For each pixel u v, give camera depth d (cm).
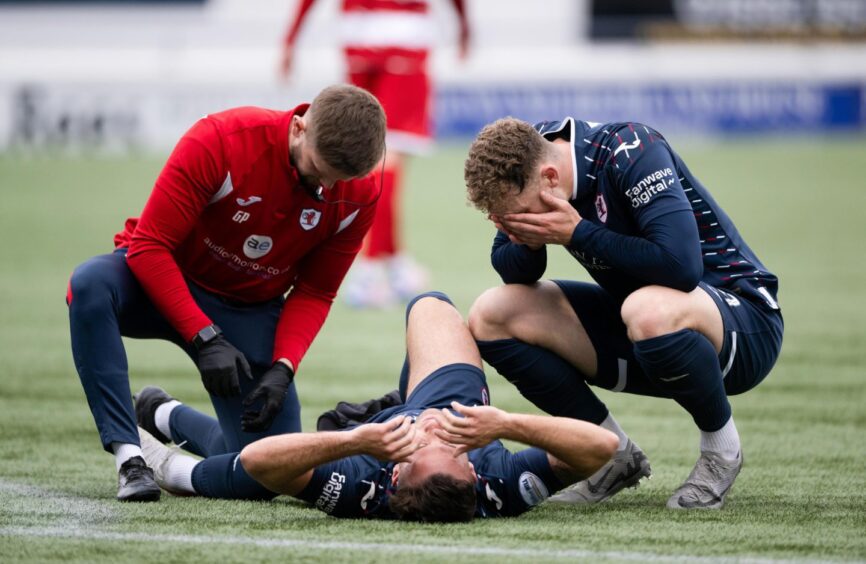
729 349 1189
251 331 1316
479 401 1195
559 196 1170
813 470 1391
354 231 1282
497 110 6494
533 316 1234
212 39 6569
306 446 1087
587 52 6656
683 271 1142
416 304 1271
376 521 1133
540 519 1153
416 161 6147
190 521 1123
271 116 1219
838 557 1020
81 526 1102
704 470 1213
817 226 4019
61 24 6538
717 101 6531
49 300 2777
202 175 1195
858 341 2323
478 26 6638
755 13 6600
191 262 1290
